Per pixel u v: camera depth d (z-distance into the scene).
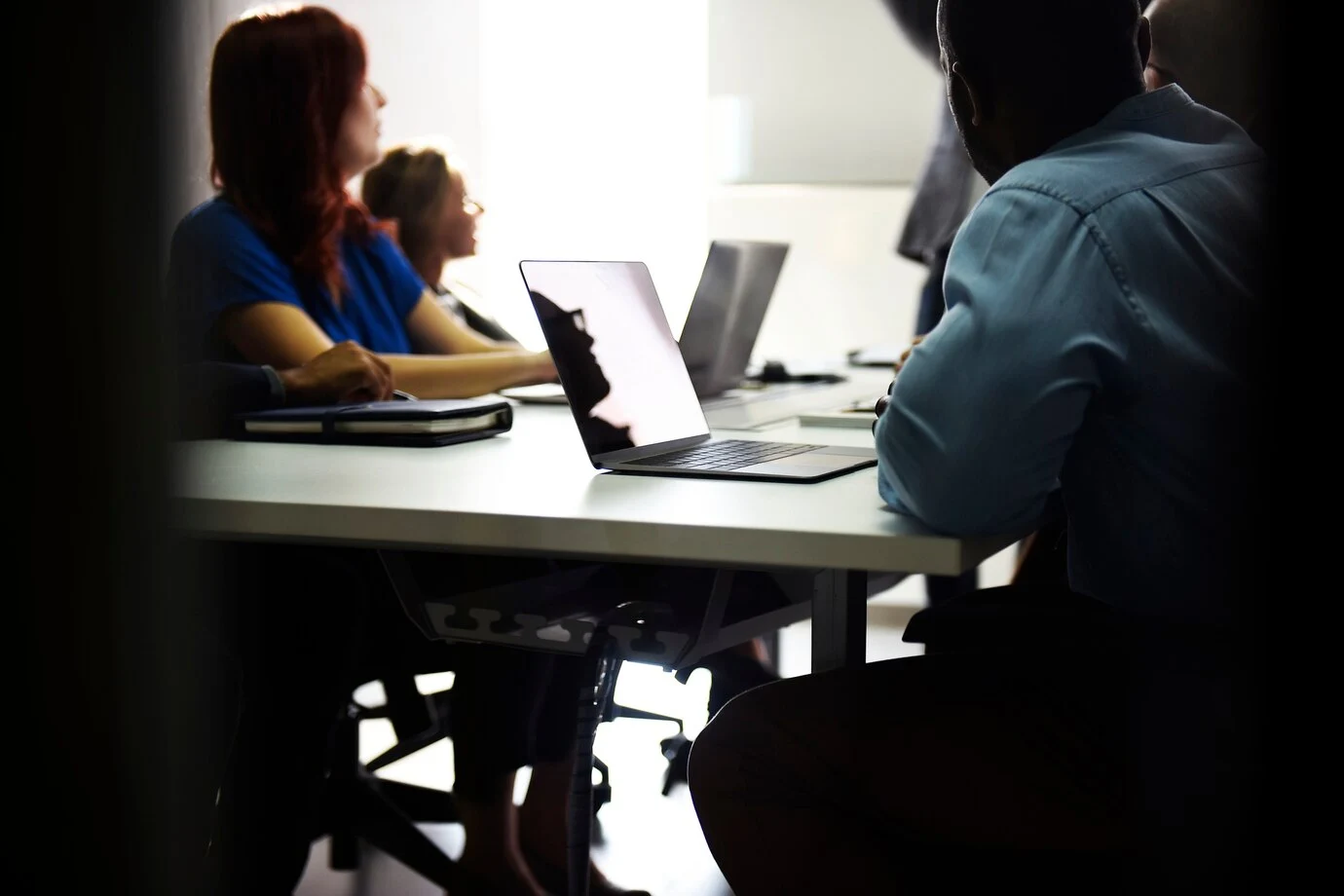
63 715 0.72
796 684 1.13
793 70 4.25
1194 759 0.98
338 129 2.11
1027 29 1.10
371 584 1.67
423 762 2.71
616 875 2.09
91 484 0.72
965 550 0.96
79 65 0.69
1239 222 1.04
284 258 2.12
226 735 1.38
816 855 1.11
